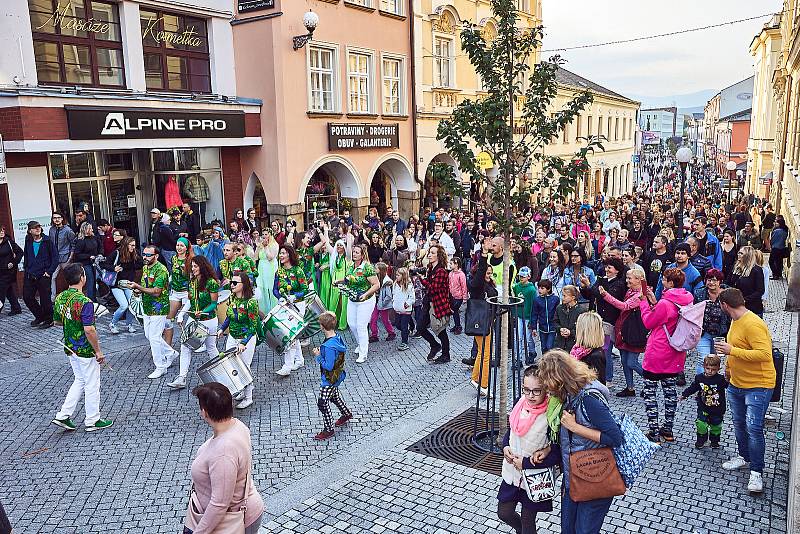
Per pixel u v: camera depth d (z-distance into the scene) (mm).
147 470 7102
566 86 34719
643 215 18781
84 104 14172
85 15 15547
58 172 15406
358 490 6609
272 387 9711
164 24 17328
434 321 10461
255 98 18703
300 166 18938
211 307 9469
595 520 4492
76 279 7922
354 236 15539
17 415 8617
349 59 20359
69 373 10188
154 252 9789
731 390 6406
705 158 97875
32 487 6766
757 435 6125
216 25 18422
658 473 6672
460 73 25750
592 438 4312
